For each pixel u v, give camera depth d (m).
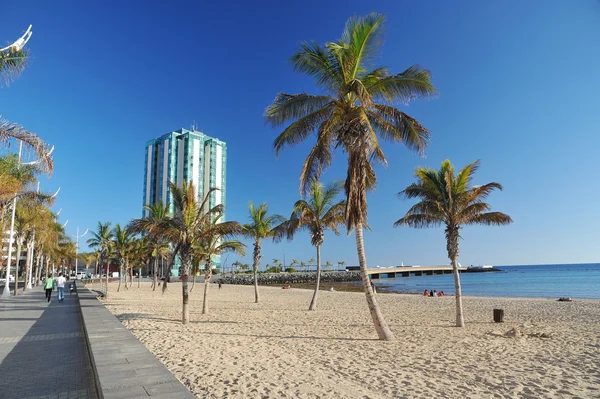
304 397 5.70
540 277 98.56
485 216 14.98
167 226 14.40
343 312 20.09
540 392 6.33
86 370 7.00
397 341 11.16
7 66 9.48
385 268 123.06
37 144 10.01
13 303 22.62
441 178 14.60
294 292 41.53
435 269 146.75
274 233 22.36
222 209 15.02
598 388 6.54
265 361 8.10
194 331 12.57
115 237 42.34
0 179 17.55
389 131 12.31
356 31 11.23
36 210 28.30
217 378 6.66
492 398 6.00
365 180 11.61
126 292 38.50
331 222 21.41
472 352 9.55
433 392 6.22
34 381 6.32
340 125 11.77
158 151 105.25
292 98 11.84
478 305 23.75
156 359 5.82
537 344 10.66
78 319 14.71
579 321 15.71
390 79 11.51
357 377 7.05
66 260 78.81
